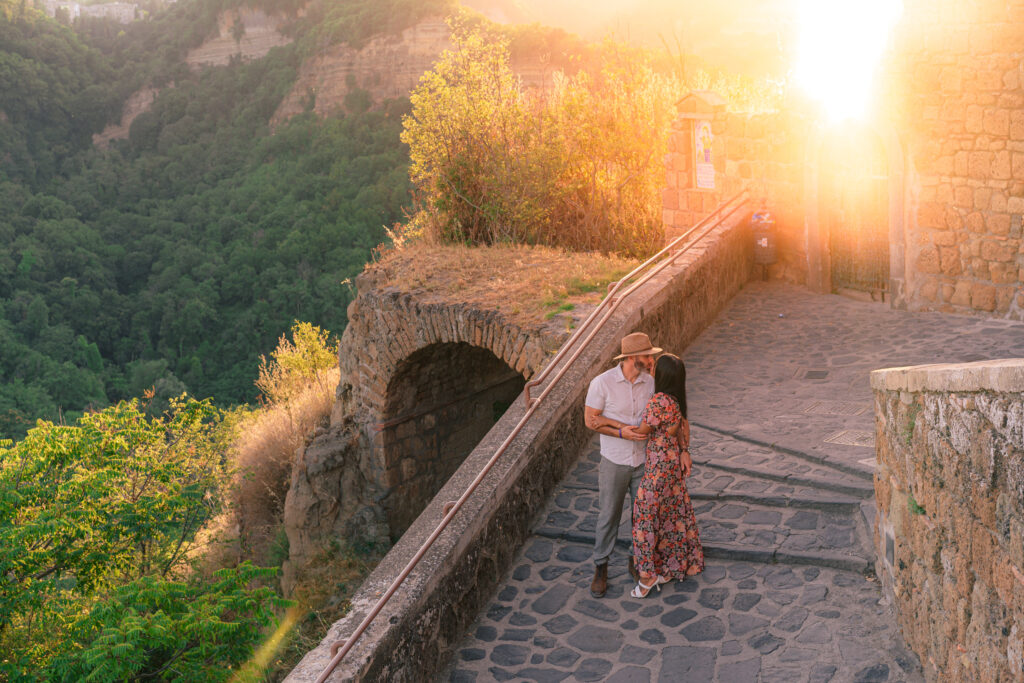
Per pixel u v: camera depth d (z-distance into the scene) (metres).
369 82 130.12
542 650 5.23
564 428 7.34
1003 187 10.38
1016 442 3.23
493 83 19.03
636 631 5.29
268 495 19.22
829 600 5.30
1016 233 10.35
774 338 10.84
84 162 164.00
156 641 12.20
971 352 9.55
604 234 17.72
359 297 16.28
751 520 6.32
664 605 5.50
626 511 6.63
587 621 5.46
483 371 17.64
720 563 5.88
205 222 136.00
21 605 13.70
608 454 5.59
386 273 16.20
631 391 5.53
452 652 5.30
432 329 14.27
